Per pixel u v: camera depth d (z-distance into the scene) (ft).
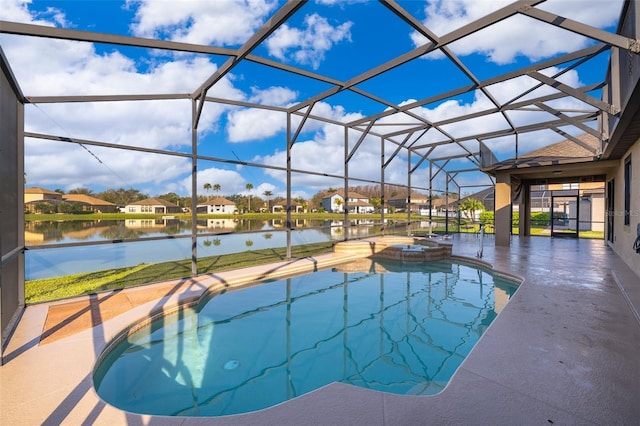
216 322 15.62
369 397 7.43
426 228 59.62
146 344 13.08
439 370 11.35
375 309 17.76
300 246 41.81
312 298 19.67
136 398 9.47
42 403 7.39
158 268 25.91
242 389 10.08
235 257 31.63
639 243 19.29
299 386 10.32
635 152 21.67
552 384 7.89
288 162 28.40
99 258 32.73
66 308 14.47
